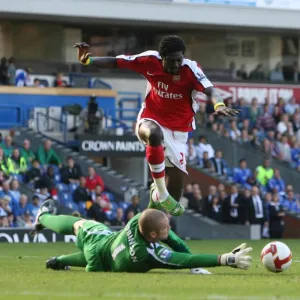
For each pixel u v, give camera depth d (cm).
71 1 6103
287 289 1567
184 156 2048
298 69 7175
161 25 6494
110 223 4828
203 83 1961
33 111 5903
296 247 4003
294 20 6775
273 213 5244
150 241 1803
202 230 5112
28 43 6341
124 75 6488
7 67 5912
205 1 6494
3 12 5947
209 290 1525
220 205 5194
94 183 5069
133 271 1841
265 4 6688
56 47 6412
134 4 6284
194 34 6888
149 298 1391
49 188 4906
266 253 1919
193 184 5266
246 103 6556
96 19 6225
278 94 6950
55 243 4212
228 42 6975
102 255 1870
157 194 1941
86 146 5525
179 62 1956
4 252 3303
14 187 4606
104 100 6197
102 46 6562
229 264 1744
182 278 1744
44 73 6244
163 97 2002
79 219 1952
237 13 6606
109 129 5781
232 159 5941
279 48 7138
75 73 6316
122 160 6009
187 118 2031
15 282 1666
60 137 5888
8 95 5831
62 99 6022
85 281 1666
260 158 5969
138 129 1978
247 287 1588
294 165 6094
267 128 6281
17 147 5228
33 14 6019
